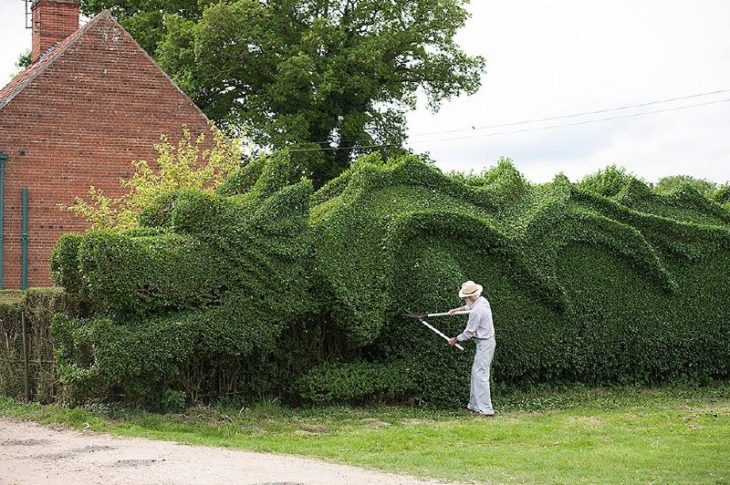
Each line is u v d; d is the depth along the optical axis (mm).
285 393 13359
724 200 20344
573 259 15852
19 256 23688
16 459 9195
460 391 13656
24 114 23859
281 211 12914
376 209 14195
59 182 24109
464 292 13492
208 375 12703
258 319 12531
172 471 8586
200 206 12430
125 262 11727
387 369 13609
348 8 34938
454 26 35531
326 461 9523
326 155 35156
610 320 16016
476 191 15391
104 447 9875
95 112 24531
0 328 13797
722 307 17375
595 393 15406
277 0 34125
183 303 12172
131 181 21469
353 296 13195
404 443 10820
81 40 24531
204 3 33469
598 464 9570
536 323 15094
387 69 33938
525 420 12805
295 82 32469
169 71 32531
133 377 11789
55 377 12766
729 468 9414
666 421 12867
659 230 16984
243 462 9203
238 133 26328
